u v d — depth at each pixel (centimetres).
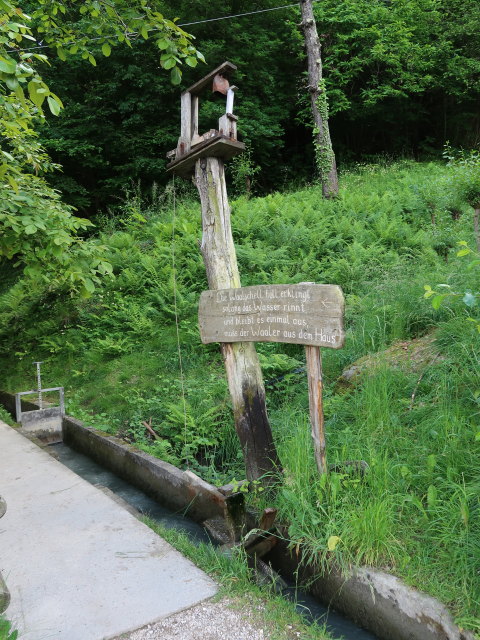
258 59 1792
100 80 1753
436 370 475
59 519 367
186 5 1666
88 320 923
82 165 1739
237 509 342
